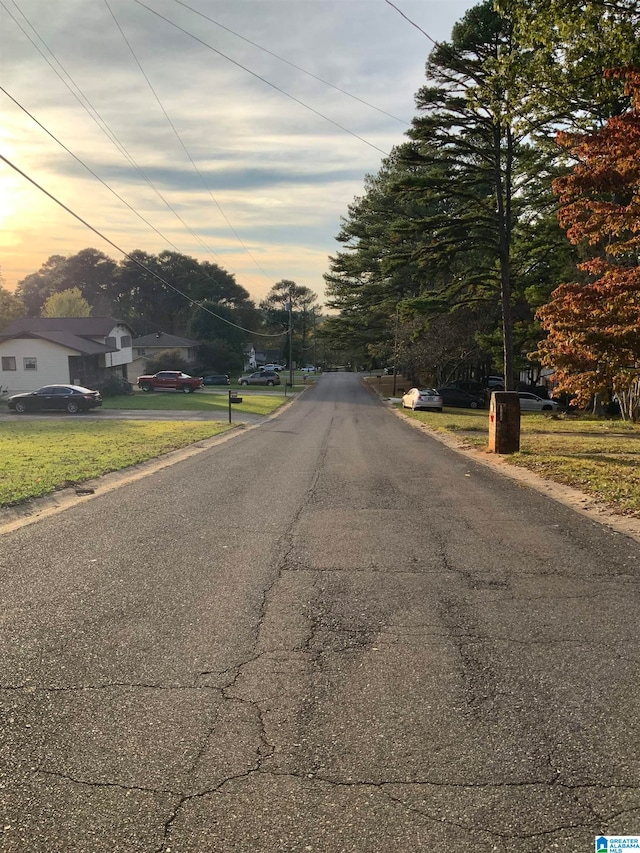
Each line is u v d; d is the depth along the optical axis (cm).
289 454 1716
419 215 5072
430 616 513
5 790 294
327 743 333
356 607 534
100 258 12344
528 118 1593
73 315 7750
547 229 3253
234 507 952
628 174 1125
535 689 390
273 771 309
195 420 3181
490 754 323
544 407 4391
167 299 12125
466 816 278
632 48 1180
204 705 371
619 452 1661
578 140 1170
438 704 373
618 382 1220
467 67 2703
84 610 524
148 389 5609
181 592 569
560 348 1258
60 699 378
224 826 272
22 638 467
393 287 5806
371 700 378
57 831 269
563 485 1148
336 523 844
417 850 259
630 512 894
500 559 674
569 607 531
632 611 521
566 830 269
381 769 311
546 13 1233
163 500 1009
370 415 3747
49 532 793
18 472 1274
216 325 9250
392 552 702
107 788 296
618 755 323
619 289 1163
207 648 451
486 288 3672
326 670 417
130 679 404
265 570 636
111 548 718
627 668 419
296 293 14538
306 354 14188
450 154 3103
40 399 3638
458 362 5028
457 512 918
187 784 299
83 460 1484
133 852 258
